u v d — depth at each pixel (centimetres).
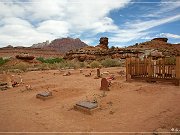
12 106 789
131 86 1064
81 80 1460
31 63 4350
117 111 660
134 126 520
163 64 1141
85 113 654
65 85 1241
